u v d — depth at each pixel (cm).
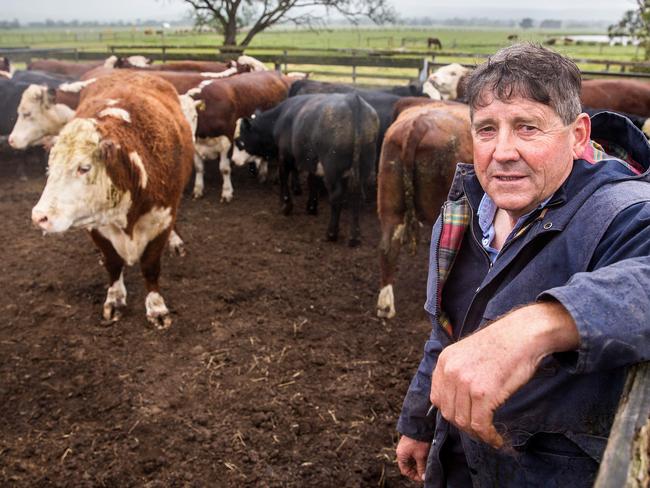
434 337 191
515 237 139
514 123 131
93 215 397
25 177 896
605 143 164
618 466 77
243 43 2920
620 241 114
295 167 819
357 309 507
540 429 135
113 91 475
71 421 353
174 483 305
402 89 938
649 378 93
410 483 310
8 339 441
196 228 704
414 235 476
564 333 98
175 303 504
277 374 404
